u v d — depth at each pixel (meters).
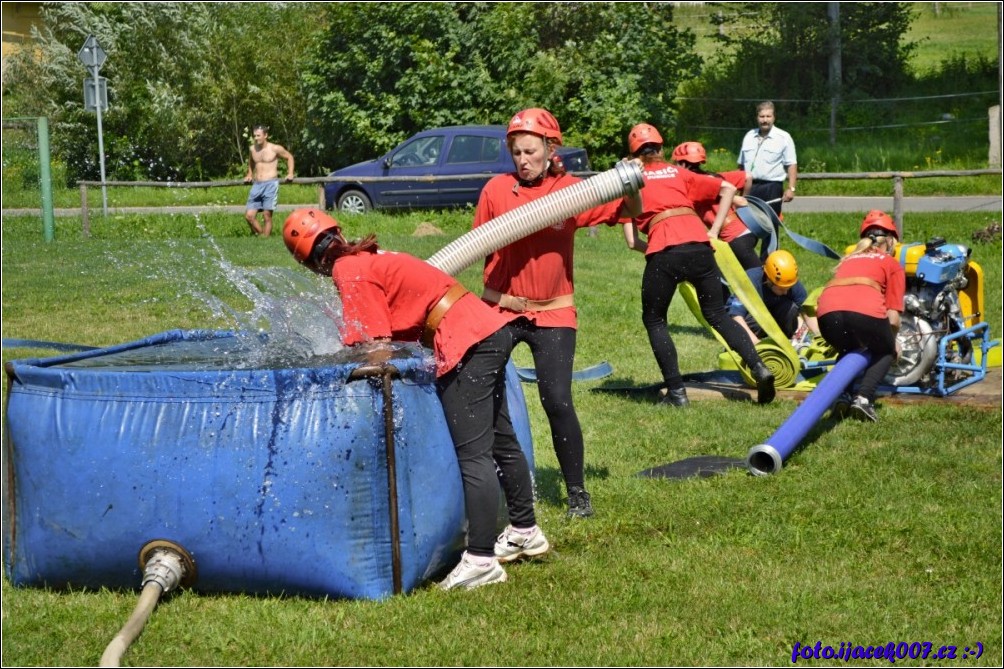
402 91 24.77
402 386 4.41
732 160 25.91
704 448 6.87
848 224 17.17
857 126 28.31
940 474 6.26
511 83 25.05
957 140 25.91
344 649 4.05
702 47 34.88
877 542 5.20
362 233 16.88
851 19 30.38
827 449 6.75
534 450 6.68
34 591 4.57
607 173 5.06
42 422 4.45
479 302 4.62
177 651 4.02
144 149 25.64
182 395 4.37
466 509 4.66
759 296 8.45
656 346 7.82
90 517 4.38
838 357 7.67
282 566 4.36
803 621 4.36
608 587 4.64
